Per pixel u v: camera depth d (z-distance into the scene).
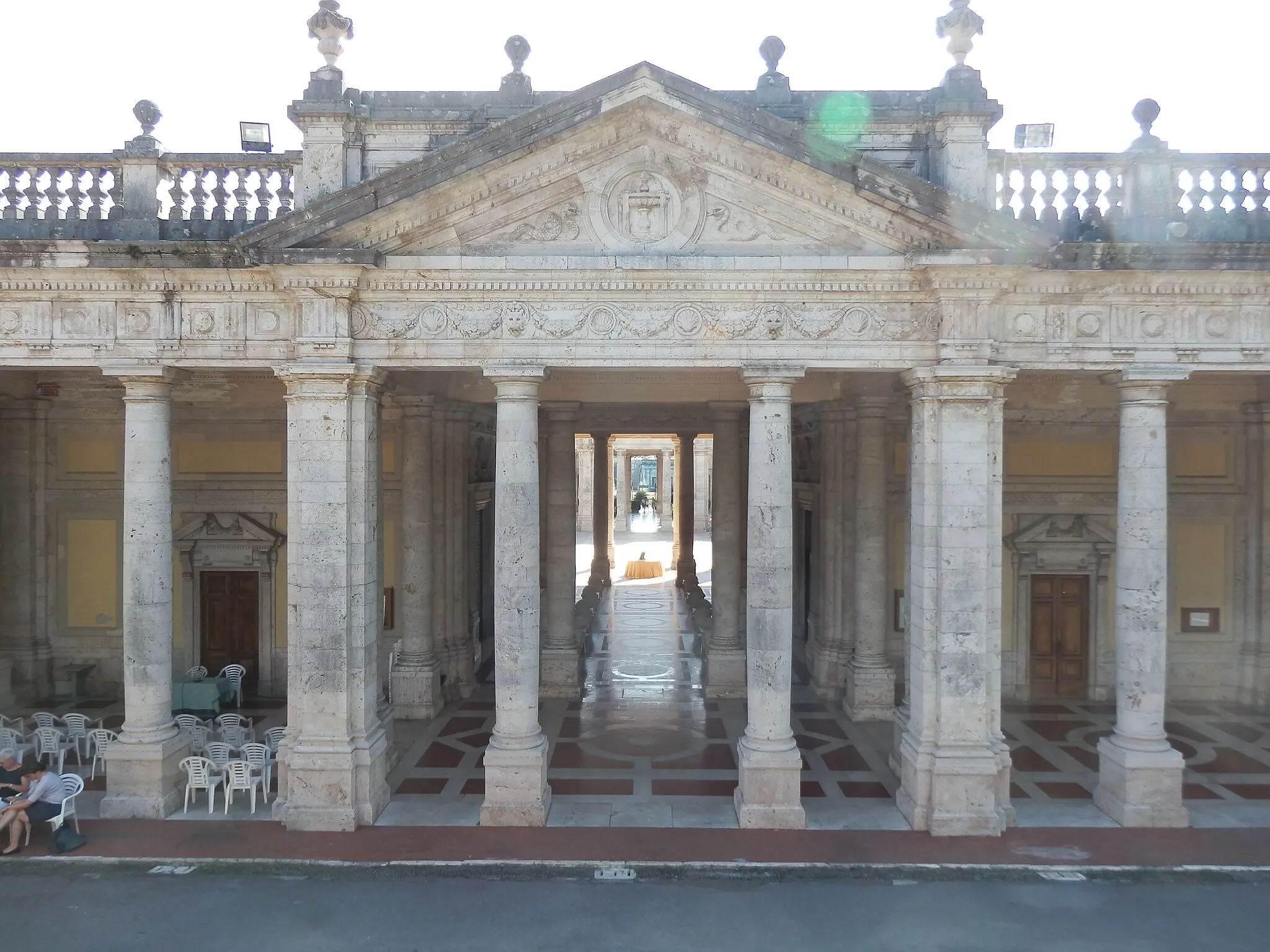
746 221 14.02
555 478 22.39
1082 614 21.78
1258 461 21.09
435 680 20.45
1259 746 18.30
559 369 14.48
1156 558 14.46
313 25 14.68
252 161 14.87
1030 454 21.59
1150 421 14.48
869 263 13.73
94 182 14.94
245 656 21.80
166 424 14.95
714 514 22.58
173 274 14.17
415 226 13.87
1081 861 13.01
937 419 14.05
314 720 14.16
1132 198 14.52
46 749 16.38
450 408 21.45
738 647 22.25
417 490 20.16
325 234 13.67
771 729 14.23
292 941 10.95
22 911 11.63
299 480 14.12
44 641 21.58
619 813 14.72
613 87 13.36
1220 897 12.07
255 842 13.57
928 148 14.81
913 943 10.95
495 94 15.28
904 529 21.98
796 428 27.52
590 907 11.80
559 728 19.42
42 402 21.38
